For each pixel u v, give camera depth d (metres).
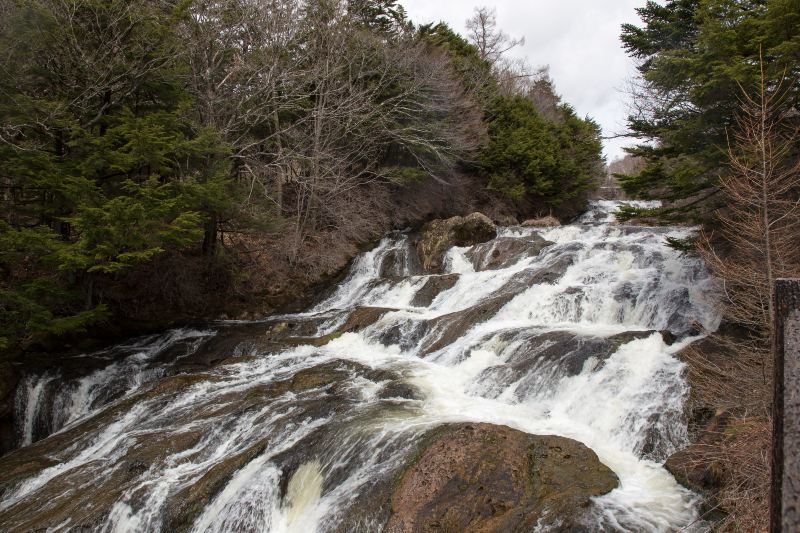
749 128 7.46
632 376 8.08
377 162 24.97
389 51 23.50
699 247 8.63
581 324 11.05
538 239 17.66
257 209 17.25
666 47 14.46
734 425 6.32
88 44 13.00
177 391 10.39
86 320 12.45
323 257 20.12
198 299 17.31
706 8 9.76
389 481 6.27
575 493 5.53
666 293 10.80
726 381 7.33
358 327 13.47
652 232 17.73
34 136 12.68
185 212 12.95
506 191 28.41
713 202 10.98
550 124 33.31
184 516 6.82
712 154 9.64
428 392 9.04
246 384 10.49
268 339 13.44
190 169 14.77
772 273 6.47
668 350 8.77
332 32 20.66
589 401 7.89
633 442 7.02
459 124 26.39
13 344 12.58
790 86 8.16
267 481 6.97
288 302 18.56
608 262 13.55
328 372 10.48
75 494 7.49
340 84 22.00
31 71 12.57
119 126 12.26
